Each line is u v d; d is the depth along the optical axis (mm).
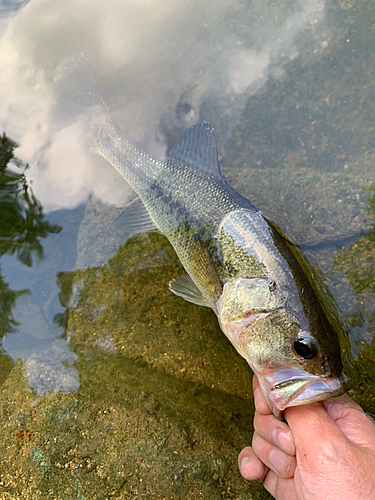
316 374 221
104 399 271
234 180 357
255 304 248
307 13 420
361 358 269
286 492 223
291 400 216
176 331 296
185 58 422
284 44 413
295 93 391
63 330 311
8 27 441
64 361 295
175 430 259
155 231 336
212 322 296
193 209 290
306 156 364
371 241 303
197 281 286
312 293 244
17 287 335
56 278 336
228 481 246
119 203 362
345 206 326
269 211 335
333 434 196
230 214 272
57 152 383
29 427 269
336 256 302
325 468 186
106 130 357
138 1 455
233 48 421
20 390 284
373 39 393
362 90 380
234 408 270
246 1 441
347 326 279
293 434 207
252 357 246
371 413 253
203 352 288
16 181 379
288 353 232
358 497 178
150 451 252
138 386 277
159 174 315
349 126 369
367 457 189
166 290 311
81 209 366
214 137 298
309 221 325
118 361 291
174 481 245
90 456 255
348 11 409
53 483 252
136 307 308
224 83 406
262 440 228
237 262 260
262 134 380
